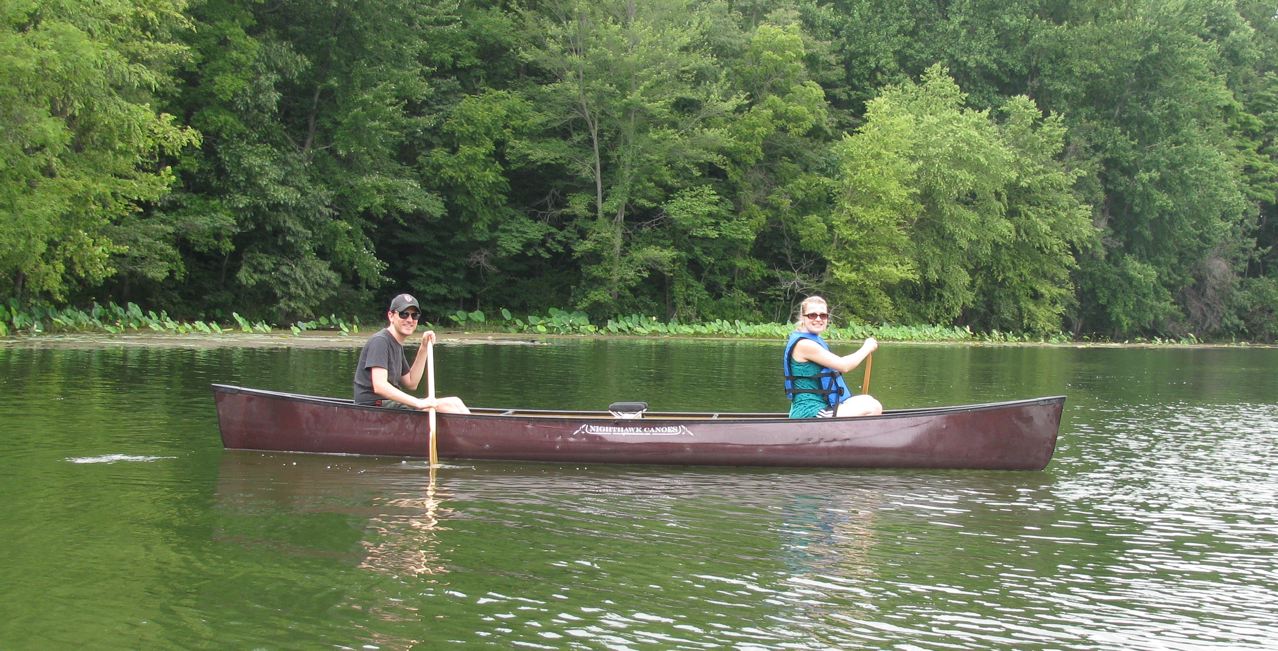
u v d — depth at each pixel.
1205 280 51.00
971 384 16.19
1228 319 51.25
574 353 21.42
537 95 35.03
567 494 6.80
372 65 30.14
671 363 18.83
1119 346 40.69
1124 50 45.25
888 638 4.28
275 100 26.06
